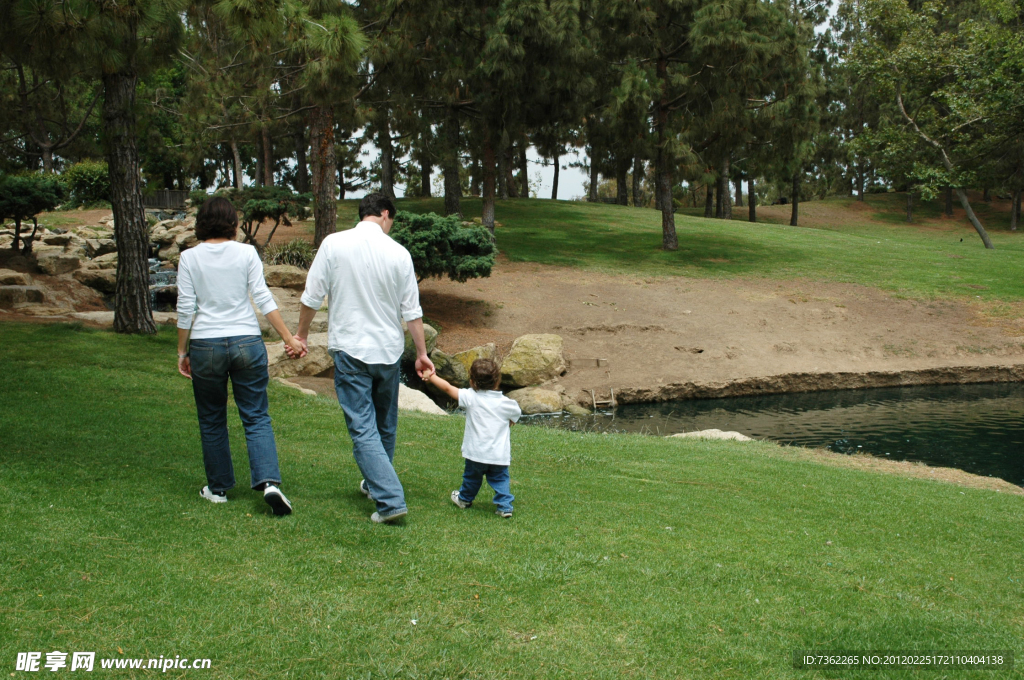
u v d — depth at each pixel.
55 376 8.53
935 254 31.38
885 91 33.38
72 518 3.75
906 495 6.86
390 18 18.44
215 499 4.34
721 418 14.83
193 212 34.78
